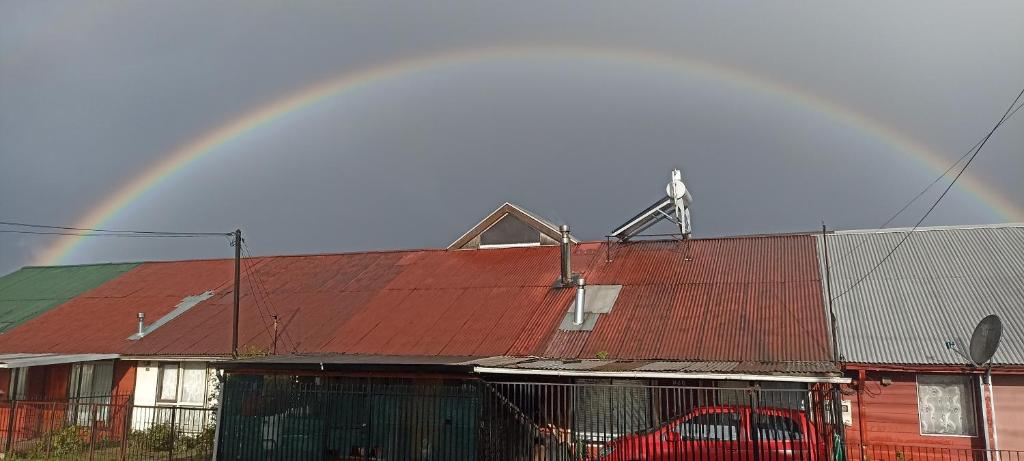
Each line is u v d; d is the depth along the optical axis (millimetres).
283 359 18125
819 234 25828
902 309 20000
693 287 22969
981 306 19578
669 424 14023
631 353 19562
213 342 24484
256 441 16391
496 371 15867
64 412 21359
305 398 16219
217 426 16719
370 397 15734
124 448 18688
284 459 16062
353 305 25906
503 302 24109
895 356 17984
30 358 23219
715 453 13258
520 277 26016
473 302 24500
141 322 26094
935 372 17625
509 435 15203
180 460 18328
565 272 24484
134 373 24734
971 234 23672
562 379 17875
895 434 17875
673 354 19219
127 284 31969
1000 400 17219
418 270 28484
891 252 23438
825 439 13547
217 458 16578
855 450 17812
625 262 25922
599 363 17906
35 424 21406
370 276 28609
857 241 24719
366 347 22312
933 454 16688
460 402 15133
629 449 14039
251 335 24562
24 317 29891
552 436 15102
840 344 18688
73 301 30734
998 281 20594
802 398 15336
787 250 24844
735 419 13742
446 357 19953
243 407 16672
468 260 28797
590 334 20969
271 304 27219
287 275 30125
